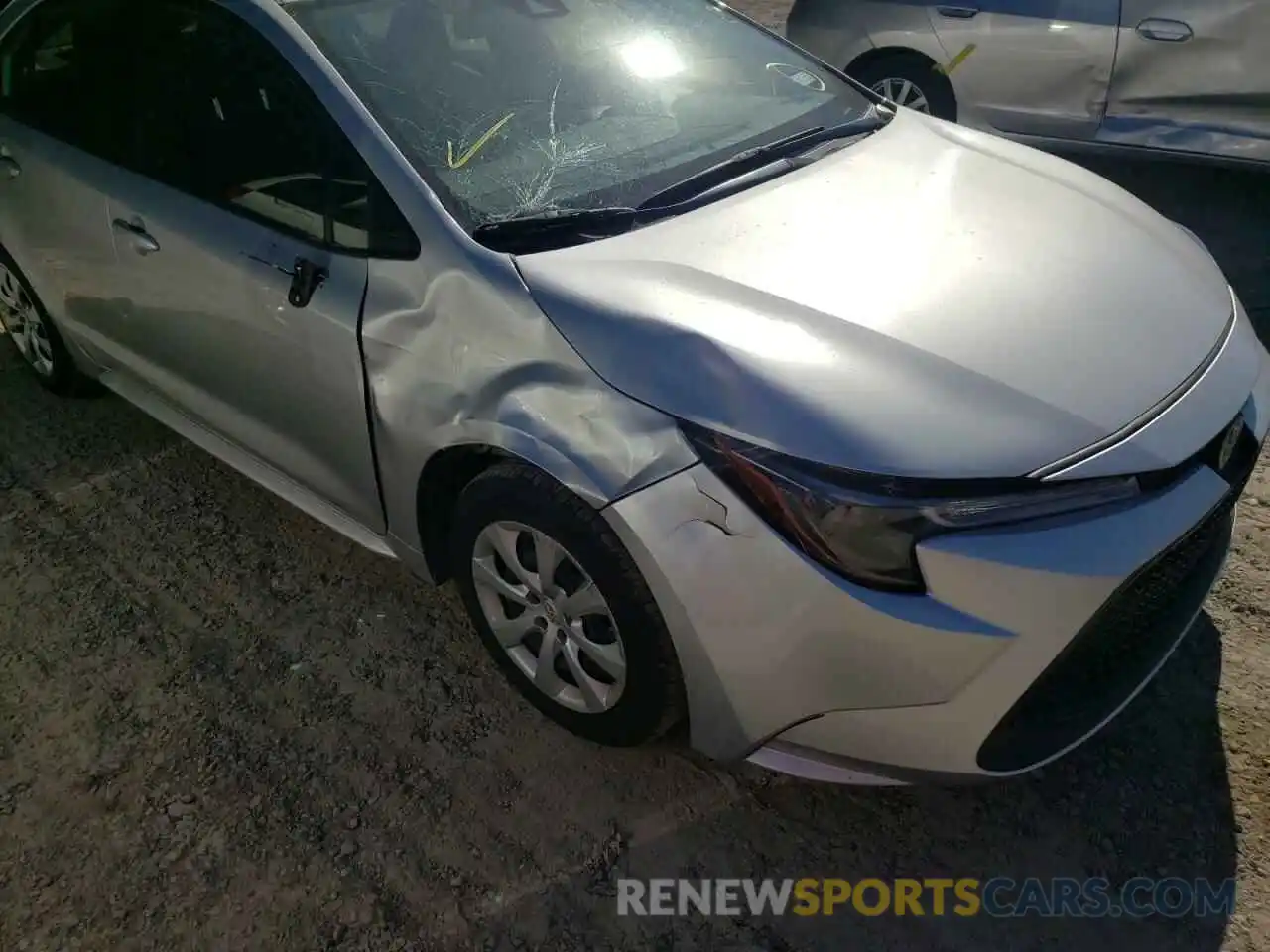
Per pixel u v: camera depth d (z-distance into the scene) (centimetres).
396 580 301
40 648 281
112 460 357
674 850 227
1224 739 246
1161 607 217
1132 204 278
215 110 269
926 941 209
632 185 248
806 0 571
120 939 212
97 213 302
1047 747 207
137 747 252
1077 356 210
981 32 509
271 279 254
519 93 263
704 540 195
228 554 312
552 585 228
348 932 212
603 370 207
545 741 252
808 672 196
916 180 263
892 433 190
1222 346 229
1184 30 463
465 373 221
